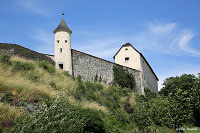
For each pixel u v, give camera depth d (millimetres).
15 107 9781
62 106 8844
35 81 14742
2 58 15469
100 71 27688
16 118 8906
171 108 13234
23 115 9336
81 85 19109
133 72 33406
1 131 7887
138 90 33281
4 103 9758
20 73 14625
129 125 16922
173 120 12969
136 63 35375
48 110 8156
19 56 19109
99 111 15789
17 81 12195
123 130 15562
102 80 27562
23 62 16922
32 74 15641
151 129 15805
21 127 7504
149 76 41312
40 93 12484
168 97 13891
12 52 18844
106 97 21297
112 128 14422
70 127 8281
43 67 18891
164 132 15188
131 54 36062
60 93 14406
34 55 20812
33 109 10586
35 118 7785
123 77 30516
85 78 25188
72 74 23531
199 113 22609
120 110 19641
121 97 22828
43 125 7477
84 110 12008
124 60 36219
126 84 30719
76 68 24375
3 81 11438
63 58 23094
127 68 32438
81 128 9438
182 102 13195
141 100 24188
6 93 10562
